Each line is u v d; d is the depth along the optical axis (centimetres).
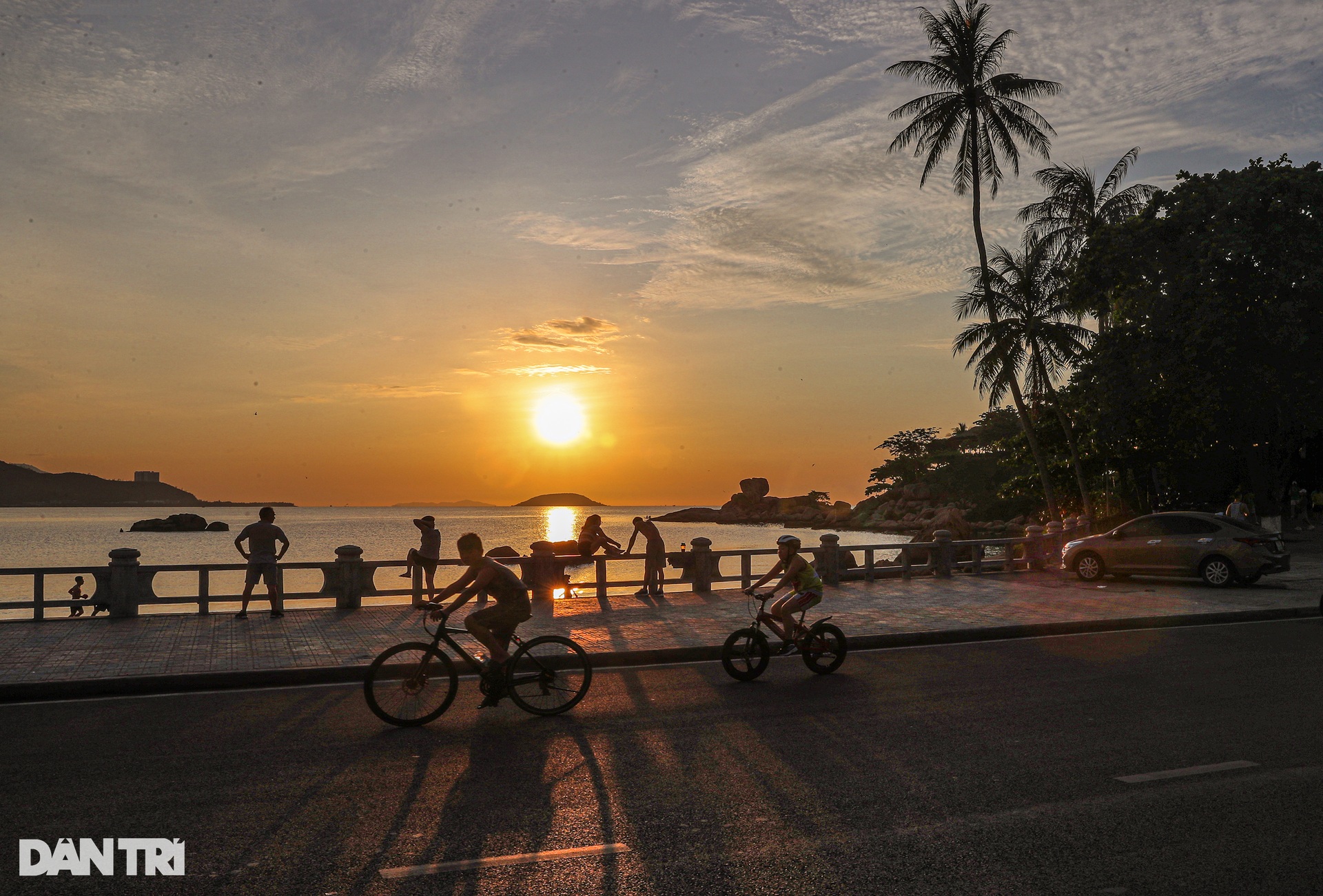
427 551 1628
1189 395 3042
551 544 1745
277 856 502
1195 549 1991
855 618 1487
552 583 1742
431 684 830
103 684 973
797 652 1098
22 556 7519
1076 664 1121
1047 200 3741
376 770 671
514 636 866
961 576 2239
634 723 820
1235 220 2850
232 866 488
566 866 488
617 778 649
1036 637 1373
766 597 1037
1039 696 923
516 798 604
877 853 503
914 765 675
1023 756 697
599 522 1802
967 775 649
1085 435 3644
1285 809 570
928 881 465
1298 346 2741
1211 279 2897
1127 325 3228
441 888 460
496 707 890
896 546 2172
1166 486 3738
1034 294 3528
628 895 451
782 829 543
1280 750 709
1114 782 627
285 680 1034
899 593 1862
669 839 527
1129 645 1280
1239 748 716
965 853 502
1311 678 1011
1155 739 746
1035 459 3697
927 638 1323
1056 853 500
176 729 805
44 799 603
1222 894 448
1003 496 4244
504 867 486
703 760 694
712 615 1527
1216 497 3631
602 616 1520
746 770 667
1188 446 3316
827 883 463
